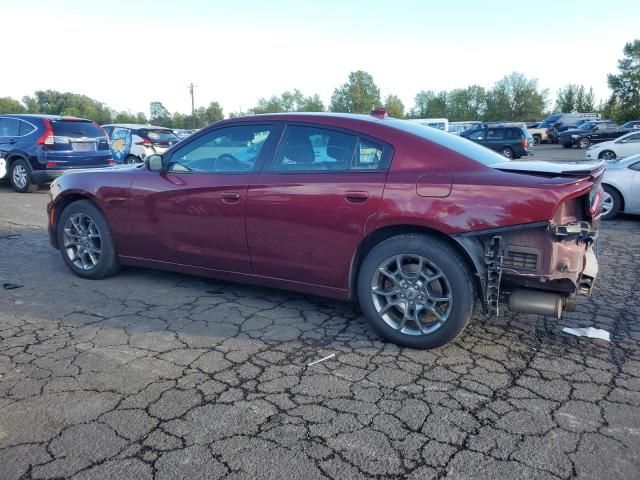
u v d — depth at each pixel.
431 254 3.34
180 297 4.55
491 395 2.94
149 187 4.50
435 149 3.51
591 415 2.74
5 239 6.90
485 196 3.18
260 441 2.50
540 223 3.05
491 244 3.21
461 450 2.44
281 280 4.04
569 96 73.62
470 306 3.33
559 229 3.03
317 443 2.49
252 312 4.20
